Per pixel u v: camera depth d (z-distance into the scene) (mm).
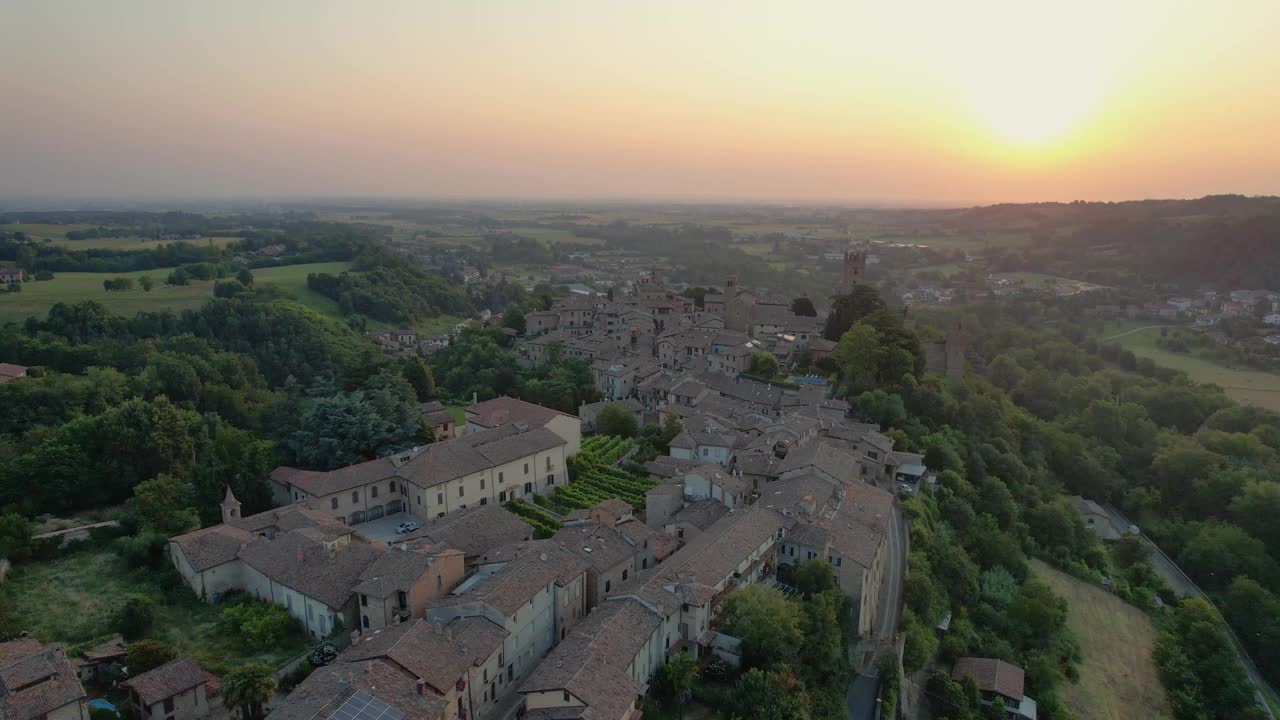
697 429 140625
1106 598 135750
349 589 83438
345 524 110625
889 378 174625
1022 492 155500
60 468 108125
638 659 75188
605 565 91375
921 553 113562
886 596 107562
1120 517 174750
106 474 112438
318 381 164250
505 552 91500
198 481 110938
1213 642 119938
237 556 93000
